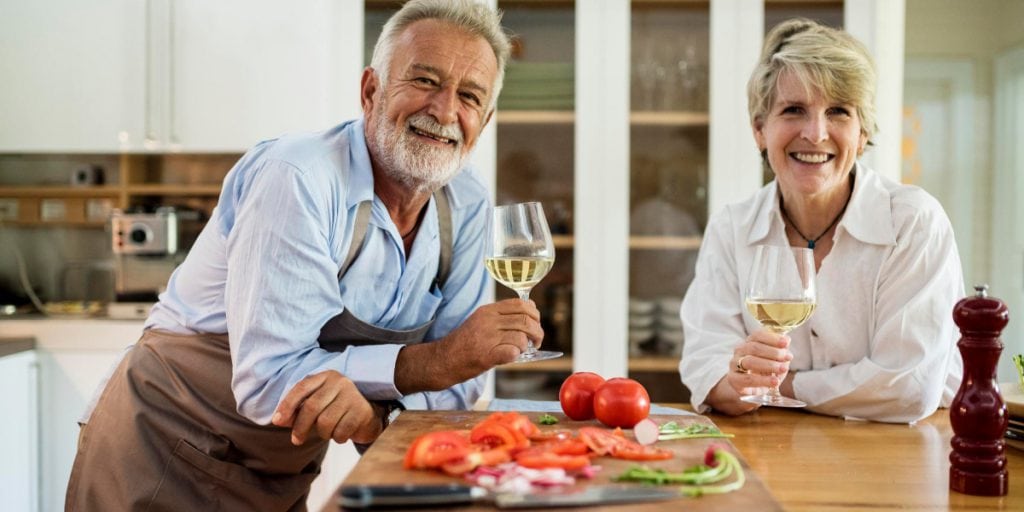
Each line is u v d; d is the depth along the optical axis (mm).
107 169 2939
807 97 1347
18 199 2914
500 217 1228
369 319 1346
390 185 1336
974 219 3240
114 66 2613
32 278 2973
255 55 2586
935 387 1270
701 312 1526
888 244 1382
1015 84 3209
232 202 1342
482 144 2586
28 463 2404
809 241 1495
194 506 1390
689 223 2580
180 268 1466
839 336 1419
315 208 1186
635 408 1034
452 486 717
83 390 2453
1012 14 3215
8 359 2320
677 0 2568
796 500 838
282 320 1147
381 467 809
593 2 2572
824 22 2541
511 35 2305
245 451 1397
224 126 2602
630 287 2588
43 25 2621
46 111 2627
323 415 1106
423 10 1282
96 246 2967
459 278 1467
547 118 2594
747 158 2557
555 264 2598
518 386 2572
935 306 1325
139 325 2457
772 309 1102
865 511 802
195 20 2596
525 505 693
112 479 1390
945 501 837
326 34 2574
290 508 1501
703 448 916
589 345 2584
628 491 730
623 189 2580
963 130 3240
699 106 2572
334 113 2584
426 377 1176
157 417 1385
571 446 866
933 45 3246
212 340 1369
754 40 2549
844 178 1428
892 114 2518
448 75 1257
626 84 2576
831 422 1259
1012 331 3211
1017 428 1055
